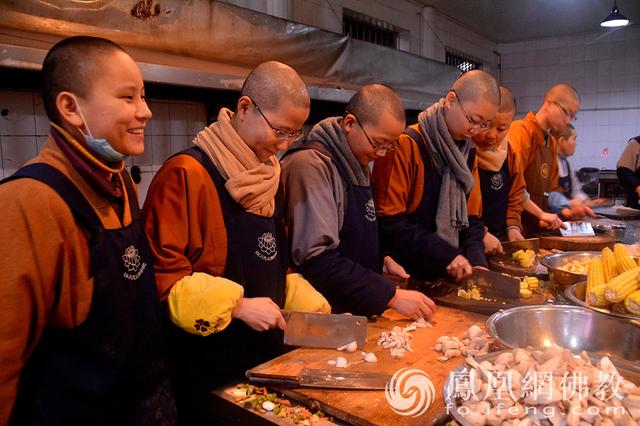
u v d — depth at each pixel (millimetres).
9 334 927
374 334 1487
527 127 2879
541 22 6918
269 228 1434
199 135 1394
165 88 2469
